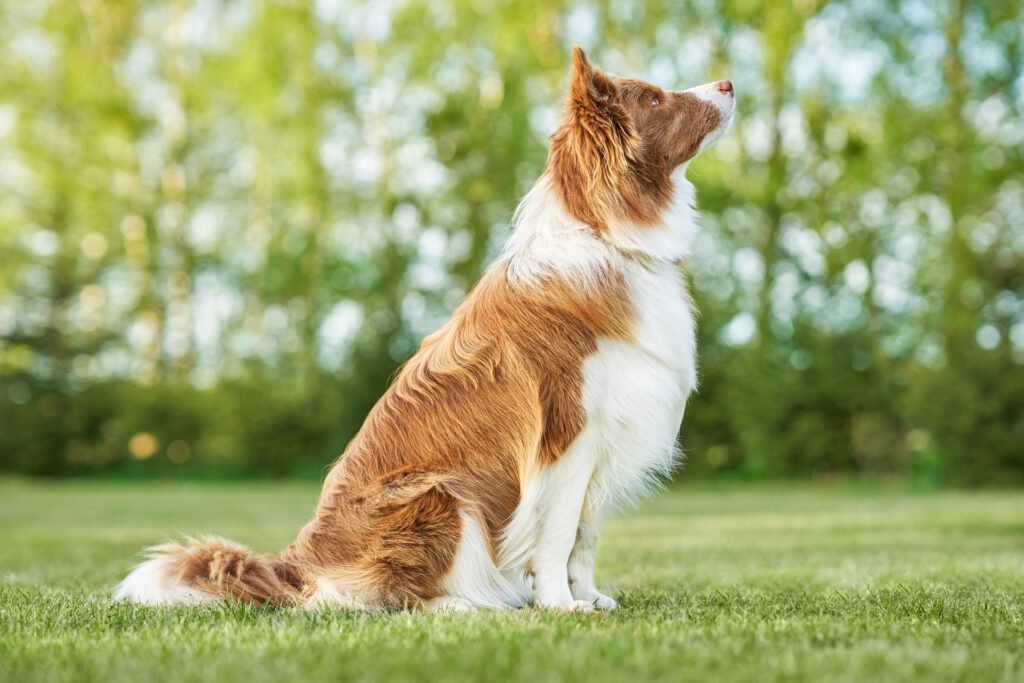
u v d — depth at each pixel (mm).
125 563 6531
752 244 22000
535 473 3723
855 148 20953
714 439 20578
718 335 21000
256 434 23328
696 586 4848
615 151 3898
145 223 25141
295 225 25484
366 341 23016
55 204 24750
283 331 25828
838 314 21500
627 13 22250
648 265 3949
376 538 3758
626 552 7238
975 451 17984
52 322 24438
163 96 25594
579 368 3703
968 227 20453
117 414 24125
